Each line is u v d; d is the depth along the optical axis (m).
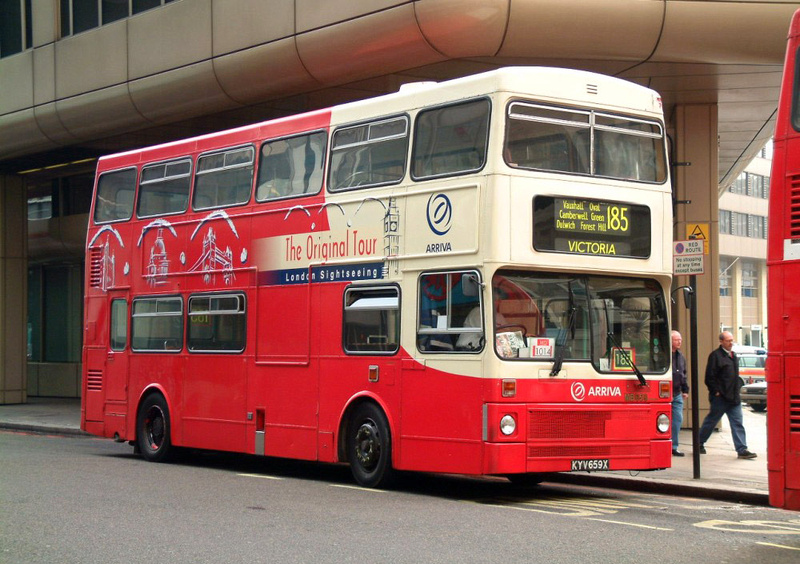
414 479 14.09
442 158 12.20
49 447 19.25
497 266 11.41
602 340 12.06
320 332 13.69
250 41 20.25
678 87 19.69
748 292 85.75
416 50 17.94
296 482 13.54
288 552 8.34
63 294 35.56
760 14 17.00
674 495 12.97
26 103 25.77
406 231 12.54
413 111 12.68
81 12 24.28
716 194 20.83
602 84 12.30
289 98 21.42
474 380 11.52
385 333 12.72
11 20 26.36
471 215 11.70
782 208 8.66
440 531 9.39
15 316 31.34
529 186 11.62
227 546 8.59
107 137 25.48
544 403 11.59
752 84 19.38
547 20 16.84
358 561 7.97
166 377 16.48
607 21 16.91
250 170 15.22
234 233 15.33
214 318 15.62
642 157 12.53
